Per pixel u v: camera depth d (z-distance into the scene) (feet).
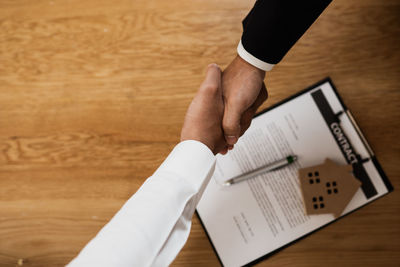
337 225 1.84
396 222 1.80
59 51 2.03
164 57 1.97
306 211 1.77
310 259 1.84
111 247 0.96
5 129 2.03
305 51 1.90
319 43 1.90
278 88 1.90
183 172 1.19
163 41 1.97
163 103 1.96
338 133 1.82
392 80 1.86
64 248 1.96
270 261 1.85
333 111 1.83
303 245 1.85
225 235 1.85
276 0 1.16
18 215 1.99
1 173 2.01
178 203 1.10
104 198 1.95
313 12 1.19
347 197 1.76
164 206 1.07
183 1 1.97
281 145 1.86
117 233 1.00
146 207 1.05
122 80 1.98
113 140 1.97
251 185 1.86
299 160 1.83
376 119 1.86
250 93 1.46
